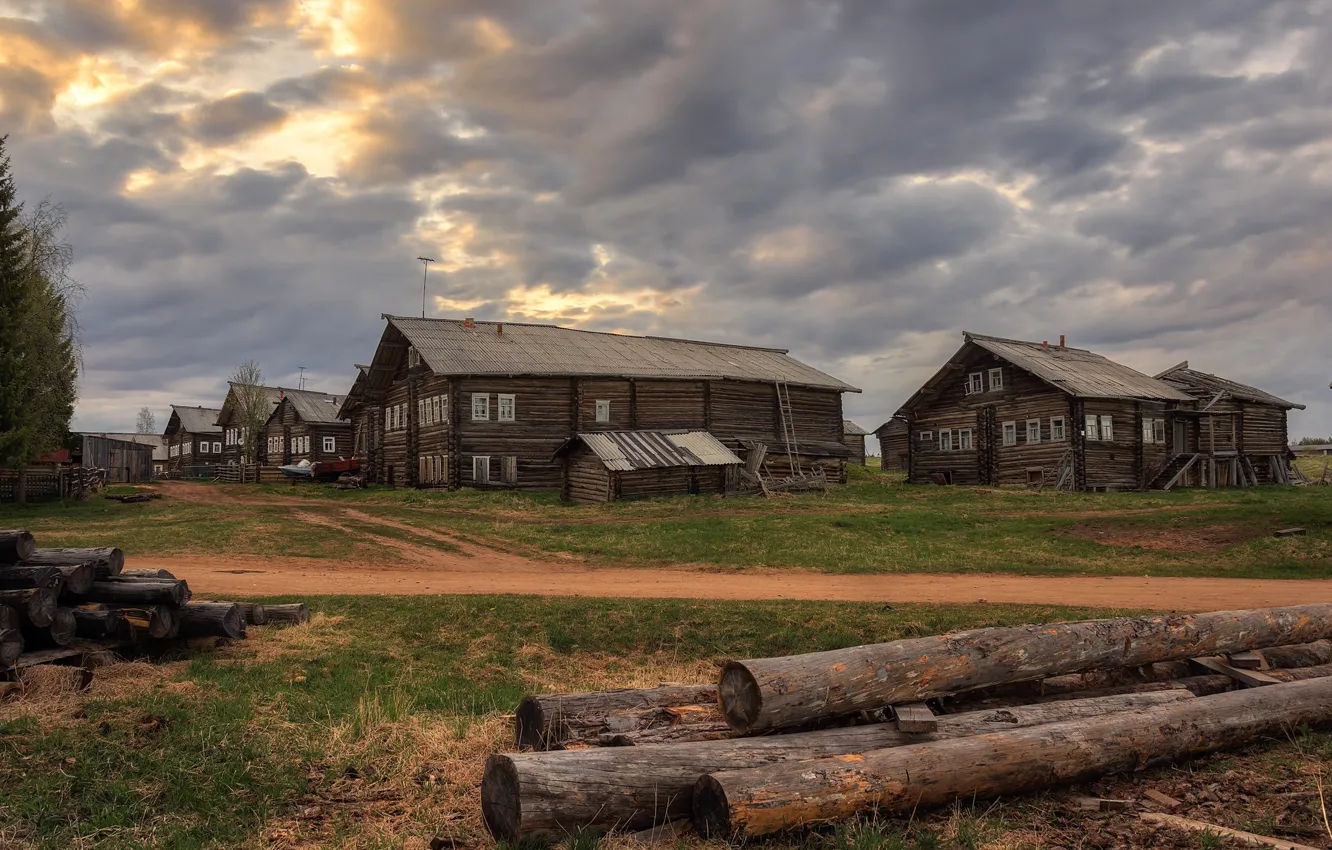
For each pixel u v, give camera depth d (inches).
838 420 2059.5
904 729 254.4
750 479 1599.4
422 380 1770.4
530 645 514.0
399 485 1834.4
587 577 768.3
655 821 221.9
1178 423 1994.3
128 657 434.0
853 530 1019.3
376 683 406.0
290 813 247.3
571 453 1496.1
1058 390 1724.9
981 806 242.5
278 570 802.2
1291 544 863.7
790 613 566.6
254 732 312.0
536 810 208.8
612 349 1894.7
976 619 545.0
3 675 360.2
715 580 744.3
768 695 240.7
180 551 899.4
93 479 1676.9
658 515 1210.6
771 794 213.3
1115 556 865.5
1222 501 1272.1
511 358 1686.8
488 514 1273.4
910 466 2063.2
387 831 232.8
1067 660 300.5
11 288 1391.5
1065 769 250.2
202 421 3361.2
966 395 1946.4
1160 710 283.0
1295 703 304.2
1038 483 1722.4
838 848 210.2
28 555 402.9
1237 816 234.5
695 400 1822.1
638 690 300.8
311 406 2669.8
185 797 252.7
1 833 225.3
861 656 260.4
